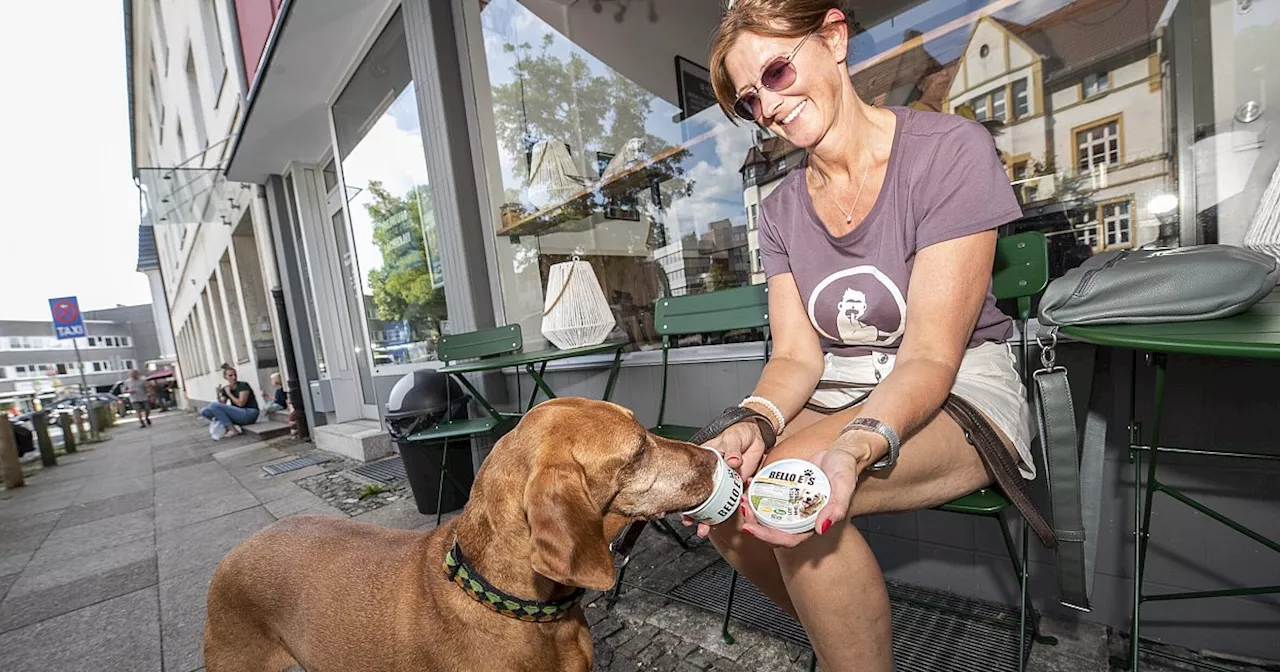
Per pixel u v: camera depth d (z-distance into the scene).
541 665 1.33
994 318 1.45
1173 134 1.85
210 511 4.80
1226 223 1.77
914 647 1.81
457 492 3.82
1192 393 1.58
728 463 1.31
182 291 19.38
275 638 1.68
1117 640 1.73
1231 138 1.74
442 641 1.31
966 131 1.27
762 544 1.38
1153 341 0.93
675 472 1.27
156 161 18.16
